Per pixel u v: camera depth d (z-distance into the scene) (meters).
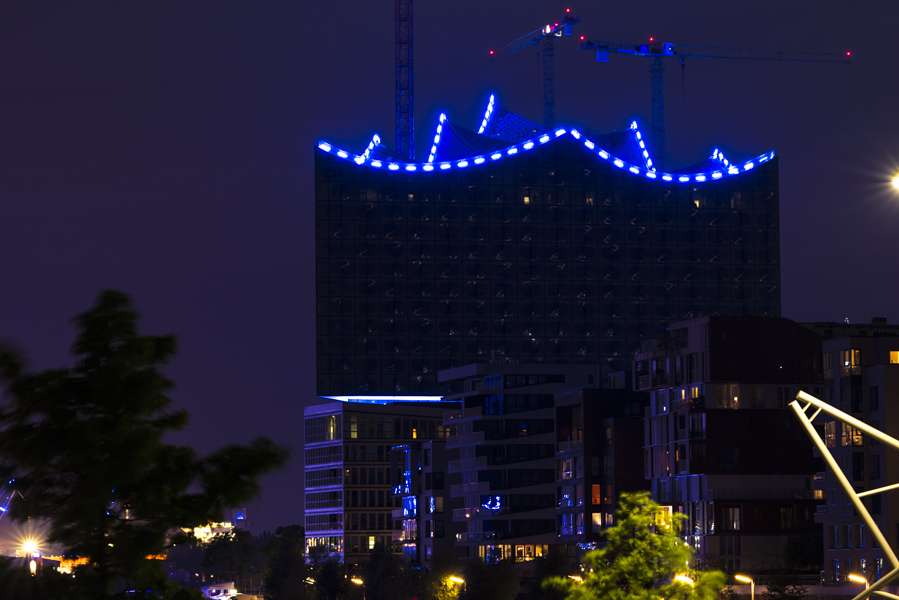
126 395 58.16
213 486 60.44
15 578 54.84
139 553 57.34
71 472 56.94
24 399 57.94
